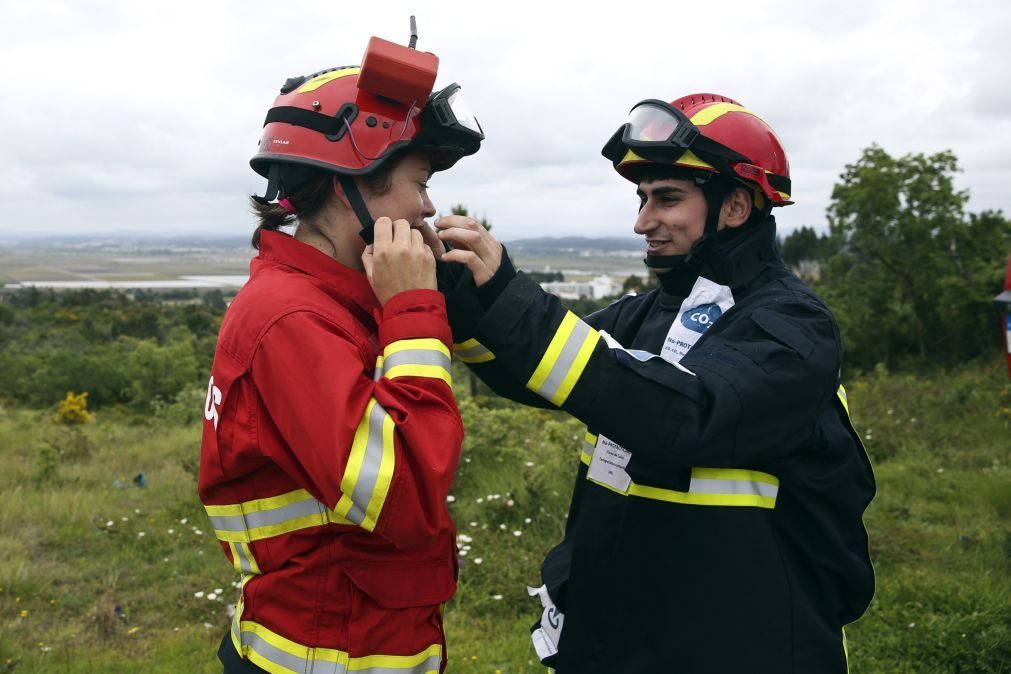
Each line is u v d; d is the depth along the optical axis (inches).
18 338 1430.9
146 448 429.4
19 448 444.5
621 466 74.2
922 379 604.1
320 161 61.4
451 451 56.7
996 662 137.6
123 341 1221.7
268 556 61.3
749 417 62.6
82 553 230.4
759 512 68.7
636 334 83.2
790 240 1898.4
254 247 69.3
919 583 168.2
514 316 62.8
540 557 194.4
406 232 60.4
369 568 59.9
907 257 753.6
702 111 73.1
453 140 64.6
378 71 59.4
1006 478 258.7
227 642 67.8
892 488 260.7
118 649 166.9
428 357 58.1
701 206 73.2
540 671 144.3
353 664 59.6
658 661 68.9
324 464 53.9
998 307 251.4
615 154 80.0
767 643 66.6
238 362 59.5
